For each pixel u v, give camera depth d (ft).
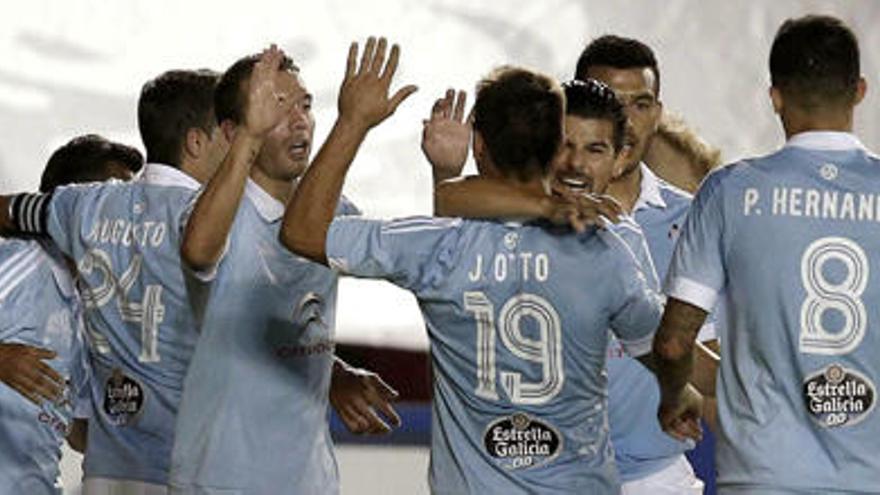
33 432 56.34
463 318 47.39
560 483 47.57
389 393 57.41
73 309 57.62
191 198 54.08
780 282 46.57
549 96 47.09
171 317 55.72
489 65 115.34
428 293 47.42
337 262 47.50
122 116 108.27
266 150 52.90
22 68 107.24
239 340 53.42
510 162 47.03
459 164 49.78
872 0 120.88
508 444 47.60
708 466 77.05
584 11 117.50
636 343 48.24
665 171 63.67
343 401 57.00
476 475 47.80
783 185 46.83
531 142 46.83
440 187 47.65
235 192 48.91
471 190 47.06
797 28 47.62
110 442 57.52
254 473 53.52
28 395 54.08
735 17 119.55
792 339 46.52
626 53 57.26
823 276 46.47
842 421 46.37
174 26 110.63
